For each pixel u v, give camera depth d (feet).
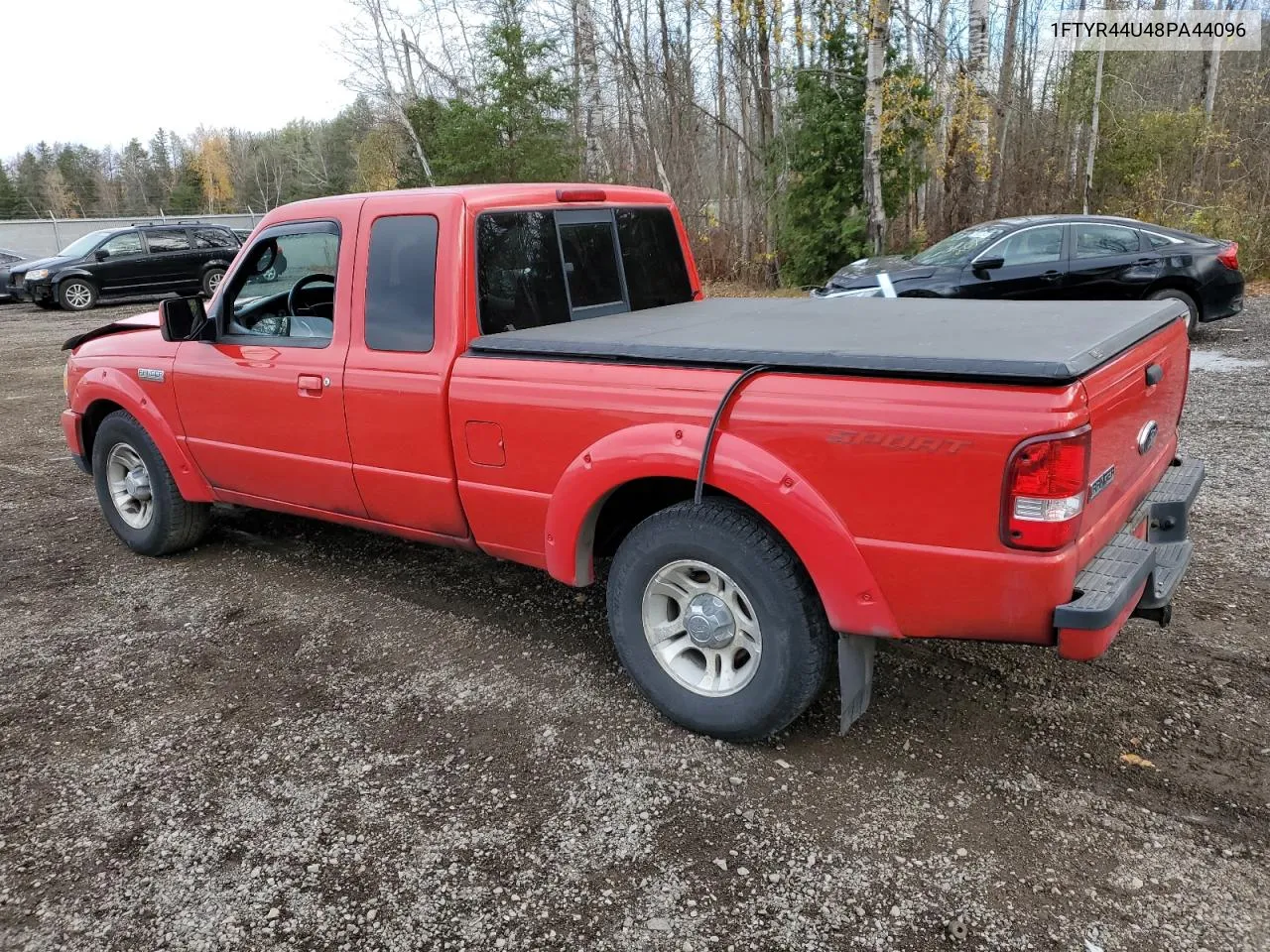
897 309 12.71
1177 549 10.52
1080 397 7.97
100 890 8.60
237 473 15.07
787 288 59.93
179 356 15.26
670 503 11.61
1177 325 11.51
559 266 13.14
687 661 10.78
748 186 65.98
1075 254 33.47
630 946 7.70
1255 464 19.74
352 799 9.78
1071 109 67.10
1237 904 7.86
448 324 11.76
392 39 85.97
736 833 9.03
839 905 8.05
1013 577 8.20
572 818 9.34
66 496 21.63
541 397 10.84
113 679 12.60
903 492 8.54
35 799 10.00
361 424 12.83
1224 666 11.65
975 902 8.01
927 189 68.39
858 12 51.75
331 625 14.08
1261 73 69.51
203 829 9.39
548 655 12.85
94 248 64.13
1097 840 8.70
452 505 12.28
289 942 7.89
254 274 14.33
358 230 12.62
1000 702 11.11
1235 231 56.29
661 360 10.01
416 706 11.63
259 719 11.46
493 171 69.21
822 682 9.84
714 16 56.24
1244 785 9.38
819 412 8.86
